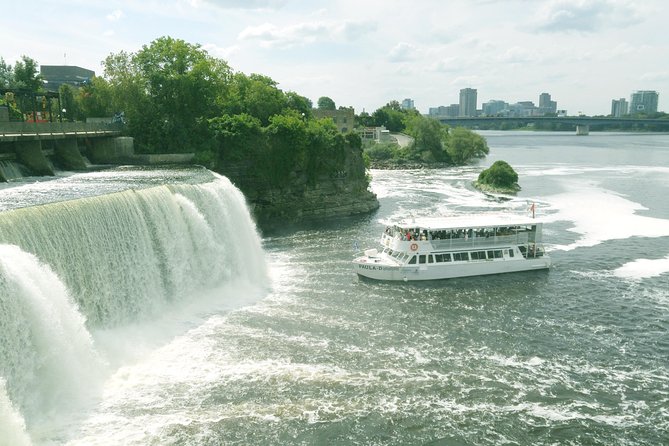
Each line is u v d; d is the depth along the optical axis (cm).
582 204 9350
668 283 5075
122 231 3778
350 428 2778
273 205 8306
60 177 5872
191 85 8312
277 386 3125
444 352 3628
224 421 2780
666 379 3319
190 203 4578
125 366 3262
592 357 3597
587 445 2698
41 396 2748
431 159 16975
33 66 10562
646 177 13388
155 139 7894
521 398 3089
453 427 2816
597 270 5491
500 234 5447
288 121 8300
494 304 4547
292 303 4484
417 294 4769
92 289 3462
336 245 6562
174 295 4212
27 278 2734
